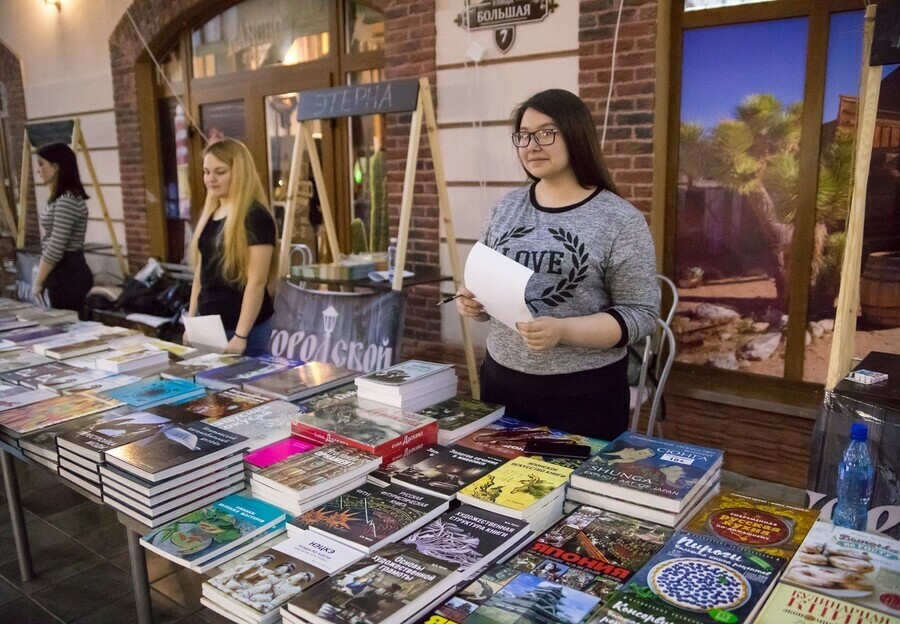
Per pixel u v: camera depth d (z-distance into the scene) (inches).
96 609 87.9
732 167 124.0
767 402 118.0
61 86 236.4
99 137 228.8
